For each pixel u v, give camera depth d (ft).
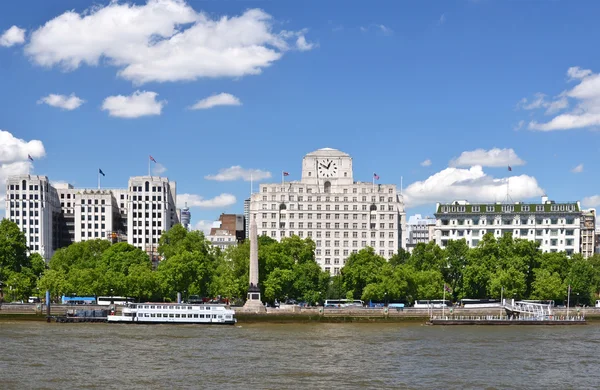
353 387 372.79
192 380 387.14
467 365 442.09
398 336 602.44
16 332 606.96
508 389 372.99
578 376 408.87
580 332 652.48
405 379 394.93
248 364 439.22
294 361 451.94
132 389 363.97
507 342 561.02
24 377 391.45
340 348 516.32
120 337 574.97
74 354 472.85
